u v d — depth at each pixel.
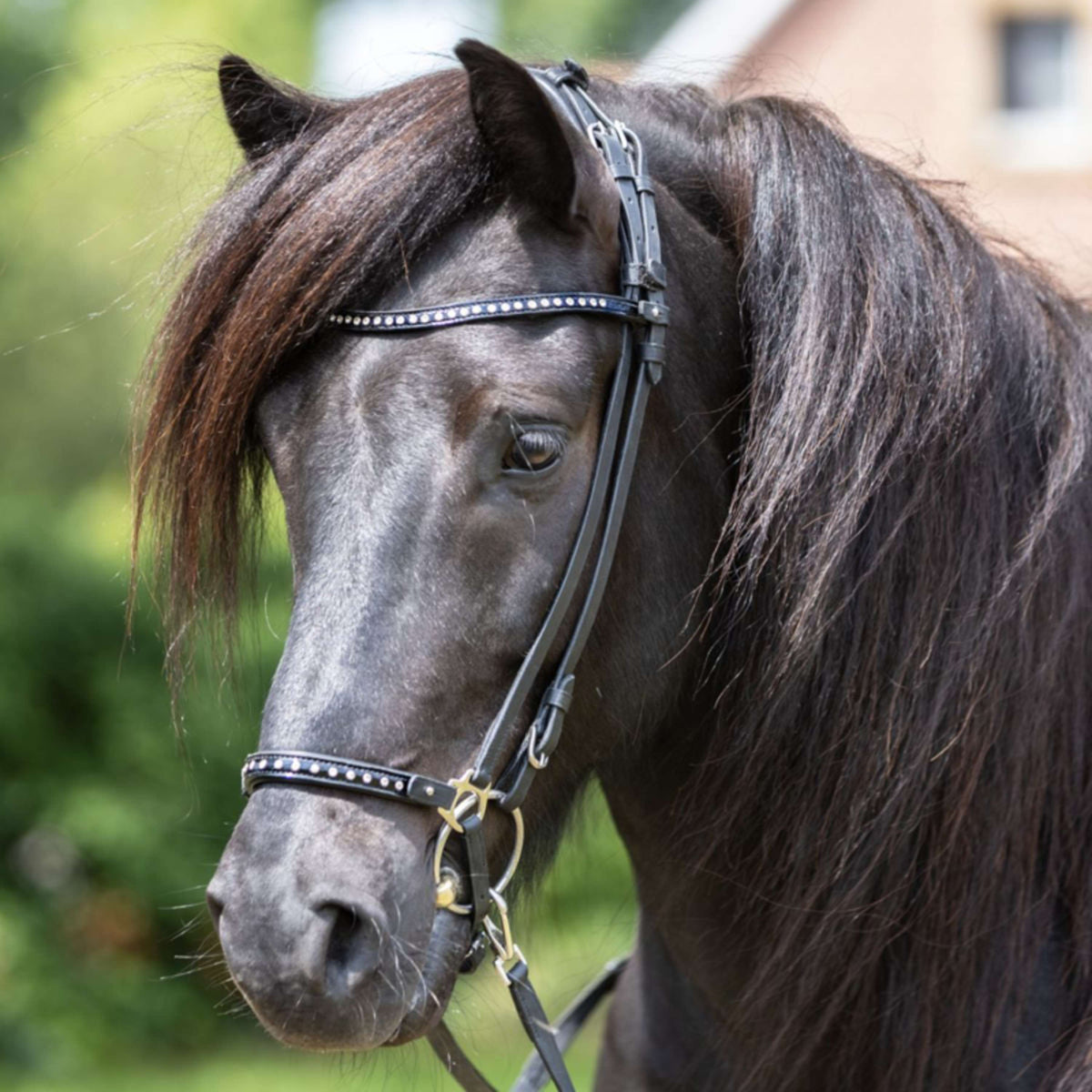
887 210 2.87
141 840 12.70
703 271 2.89
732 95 3.42
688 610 2.87
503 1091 8.16
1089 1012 2.75
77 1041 11.95
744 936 2.95
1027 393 2.88
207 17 22.73
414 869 2.43
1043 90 18.83
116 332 17.78
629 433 2.67
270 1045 12.69
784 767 2.80
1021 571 2.75
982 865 2.77
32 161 18.73
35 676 12.77
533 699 2.61
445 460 2.48
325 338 2.58
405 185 2.57
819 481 2.70
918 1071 2.79
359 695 2.41
